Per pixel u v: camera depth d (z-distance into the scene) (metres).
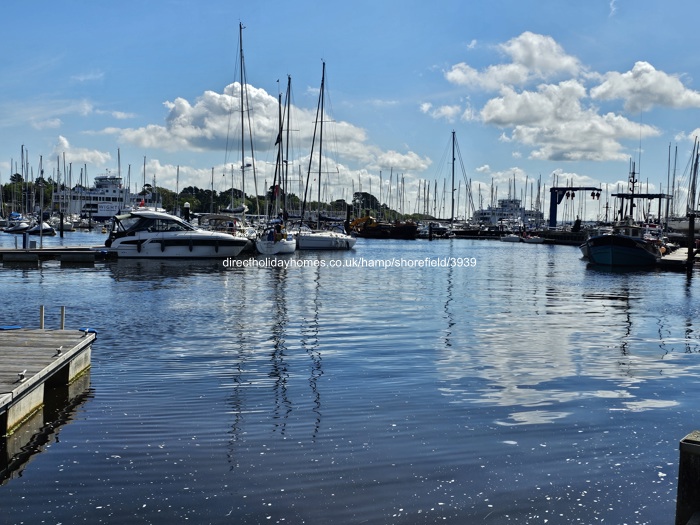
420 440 8.67
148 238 45.62
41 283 29.94
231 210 76.06
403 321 19.41
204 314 20.30
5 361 10.66
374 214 138.25
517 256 62.75
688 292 29.22
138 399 10.54
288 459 7.97
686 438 5.35
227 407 10.12
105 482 7.27
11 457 8.02
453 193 107.00
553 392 11.24
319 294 26.53
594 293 28.55
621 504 6.85
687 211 83.12
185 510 6.61
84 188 127.56
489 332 17.61
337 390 11.22
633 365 13.55
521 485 7.29
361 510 6.64
